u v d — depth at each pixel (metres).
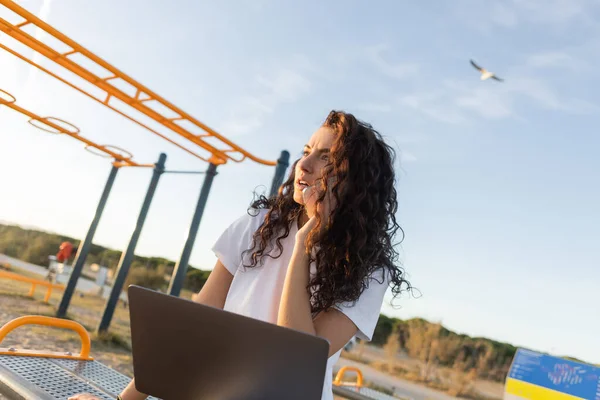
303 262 1.09
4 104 7.02
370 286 1.20
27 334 7.21
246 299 1.25
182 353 0.86
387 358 14.90
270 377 0.77
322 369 0.72
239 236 1.41
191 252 7.33
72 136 8.15
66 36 4.91
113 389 1.59
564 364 4.12
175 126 6.68
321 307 1.13
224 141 6.59
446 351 14.31
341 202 1.20
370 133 1.33
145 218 8.91
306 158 1.30
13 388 1.40
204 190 7.59
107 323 8.41
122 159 9.30
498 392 13.25
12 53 5.59
